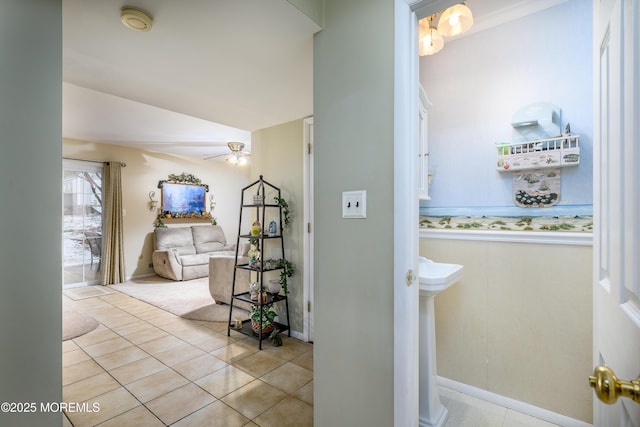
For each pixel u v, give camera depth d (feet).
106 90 7.46
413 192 4.12
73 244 16.63
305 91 7.47
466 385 6.85
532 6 6.20
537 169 6.25
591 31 5.74
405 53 4.02
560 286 5.91
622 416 2.65
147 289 16.19
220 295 13.32
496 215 6.69
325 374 4.87
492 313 6.58
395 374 4.09
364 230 4.43
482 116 6.86
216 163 23.54
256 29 4.89
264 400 6.53
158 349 9.02
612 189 2.88
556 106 6.04
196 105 8.53
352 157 4.55
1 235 2.81
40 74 3.06
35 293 3.01
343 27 4.65
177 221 21.24
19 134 2.92
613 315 2.87
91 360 8.32
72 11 4.42
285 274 9.87
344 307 4.64
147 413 6.09
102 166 17.61
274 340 9.27
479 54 6.89
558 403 5.90
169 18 4.59
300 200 9.83
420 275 5.67
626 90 2.41
